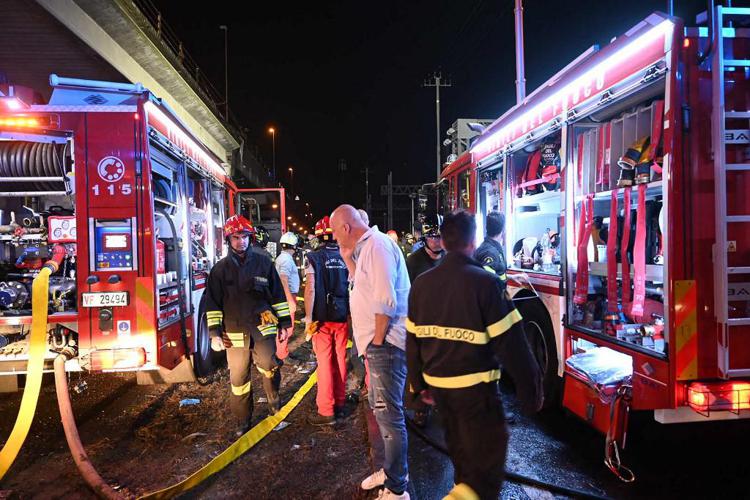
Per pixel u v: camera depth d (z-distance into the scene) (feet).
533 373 6.85
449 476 10.94
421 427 13.74
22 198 16.47
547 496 10.01
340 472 11.15
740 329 9.37
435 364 7.18
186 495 10.23
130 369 13.70
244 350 13.08
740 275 9.54
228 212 29.55
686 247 9.38
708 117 9.53
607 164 12.19
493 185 20.40
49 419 14.65
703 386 9.25
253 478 10.94
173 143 16.51
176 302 15.97
